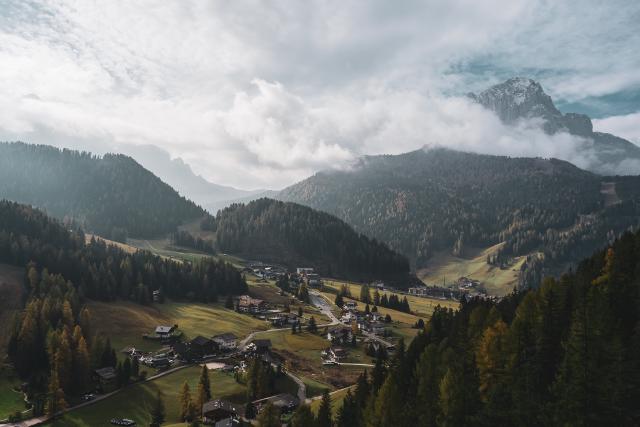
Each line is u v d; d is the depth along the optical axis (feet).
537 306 290.15
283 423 366.43
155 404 411.95
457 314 397.80
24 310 507.30
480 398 255.29
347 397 331.98
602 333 225.97
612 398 205.36
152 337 573.74
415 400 282.15
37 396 398.01
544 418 213.25
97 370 451.94
